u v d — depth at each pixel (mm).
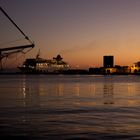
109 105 42938
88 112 34562
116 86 112812
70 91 79438
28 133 22141
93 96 61344
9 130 23172
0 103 45656
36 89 88750
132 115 31797
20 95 63562
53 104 44438
